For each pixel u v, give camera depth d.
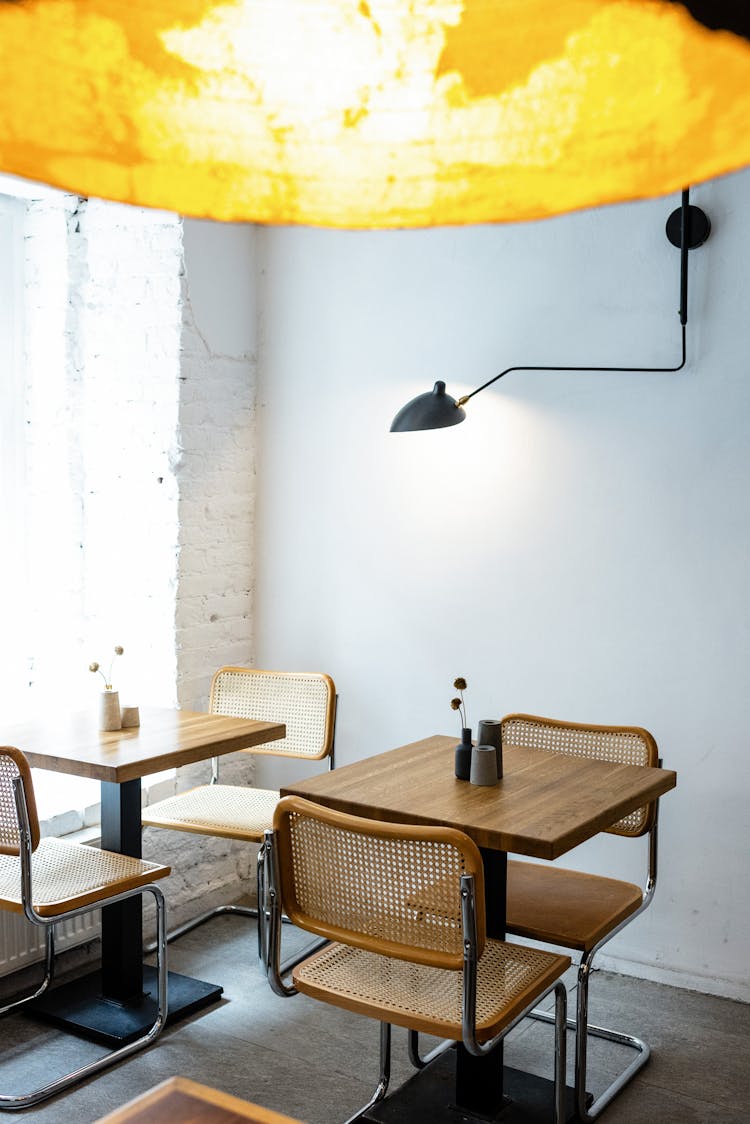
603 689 3.18
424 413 2.92
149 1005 2.81
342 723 3.65
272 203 0.63
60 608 3.63
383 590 3.55
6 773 2.28
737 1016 2.90
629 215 3.07
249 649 3.81
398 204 0.63
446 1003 1.90
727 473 2.97
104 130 0.59
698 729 3.04
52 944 2.88
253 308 3.73
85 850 2.73
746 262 2.91
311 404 3.66
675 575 3.05
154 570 3.50
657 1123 2.38
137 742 2.78
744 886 2.99
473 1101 2.36
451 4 0.55
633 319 3.08
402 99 0.59
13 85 0.56
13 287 3.57
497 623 3.34
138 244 3.46
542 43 0.56
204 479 3.56
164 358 3.44
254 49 0.58
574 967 3.19
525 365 3.26
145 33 0.58
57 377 3.58
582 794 2.30
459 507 3.38
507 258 3.27
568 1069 2.59
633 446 3.09
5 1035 2.70
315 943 3.32
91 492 3.60
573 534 3.20
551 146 0.59
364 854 1.84
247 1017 2.83
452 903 1.78
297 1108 2.41
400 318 3.47
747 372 2.92
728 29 0.49
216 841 3.61
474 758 2.37
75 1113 2.37
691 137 0.54
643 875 3.11
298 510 3.70
